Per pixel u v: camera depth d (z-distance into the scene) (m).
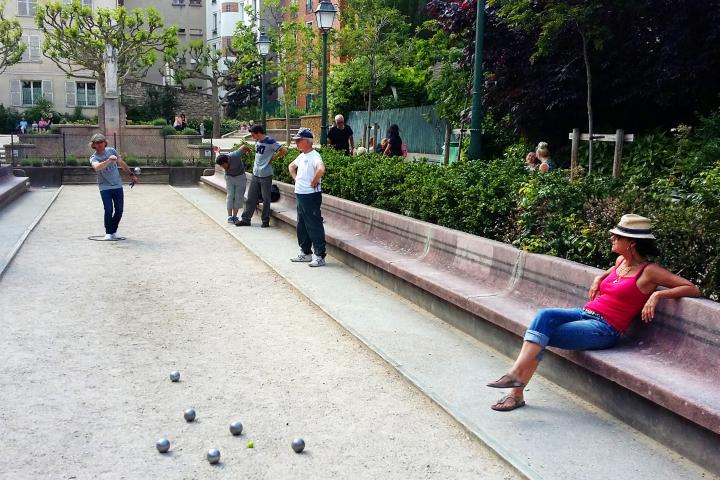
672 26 14.26
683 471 4.28
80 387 5.69
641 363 4.91
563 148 16.81
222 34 64.81
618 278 5.26
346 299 8.59
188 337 7.12
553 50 15.10
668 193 6.92
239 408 5.32
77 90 54.91
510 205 8.38
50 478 4.20
